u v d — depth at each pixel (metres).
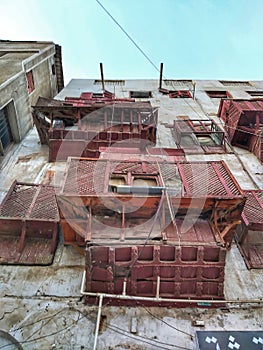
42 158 9.37
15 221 5.86
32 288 5.20
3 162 9.10
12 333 4.53
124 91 16.55
